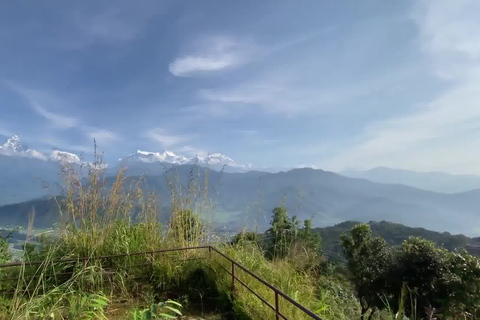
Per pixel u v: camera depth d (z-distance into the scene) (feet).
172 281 12.28
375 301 28.30
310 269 14.24
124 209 14.44
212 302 11.23
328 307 10.59
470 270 23.12
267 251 14.83
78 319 8.44
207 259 13.21
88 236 13.15
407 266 26.91
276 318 8.06
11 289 10.37
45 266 10.50
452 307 22.90
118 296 11.24
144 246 13.69
